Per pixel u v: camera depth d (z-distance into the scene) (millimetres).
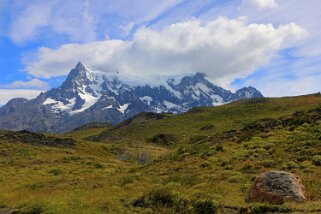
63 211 22781
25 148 93250
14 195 33969
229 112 169000
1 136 105625
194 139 117562
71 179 45719
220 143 53156
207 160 42719
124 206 24578
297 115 64062
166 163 48719
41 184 41875
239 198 24891
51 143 108188
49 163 77250
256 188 23391
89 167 67938
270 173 23688
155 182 34688
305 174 31312
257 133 55438
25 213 24406
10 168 67812
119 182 36875
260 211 20891
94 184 37969
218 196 24781
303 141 43625
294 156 38281
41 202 25453
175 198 24125
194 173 37688
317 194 24031
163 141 134375
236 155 42344
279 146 43688
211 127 145500
